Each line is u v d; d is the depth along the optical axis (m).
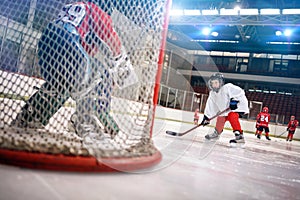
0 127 1.53
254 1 12.41
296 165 2.73
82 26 1.68
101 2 1.73
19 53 1.82
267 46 18.78
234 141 3.73
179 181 1.22
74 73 1.66
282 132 12.01
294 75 18.36
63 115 1.72
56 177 0.99
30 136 1.42
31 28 1.82
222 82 3.84
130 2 1.71
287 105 17.86
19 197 0.76
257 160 2.60
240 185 1.36
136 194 0.95
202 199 1.02
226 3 12.92
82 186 0.94
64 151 1.14
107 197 0.87
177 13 13.24
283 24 11.68
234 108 3.78
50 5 1.78
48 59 1.72
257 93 18.89
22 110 1.70
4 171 0.96
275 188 1.42
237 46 19.72
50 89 1.70
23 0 1.84
